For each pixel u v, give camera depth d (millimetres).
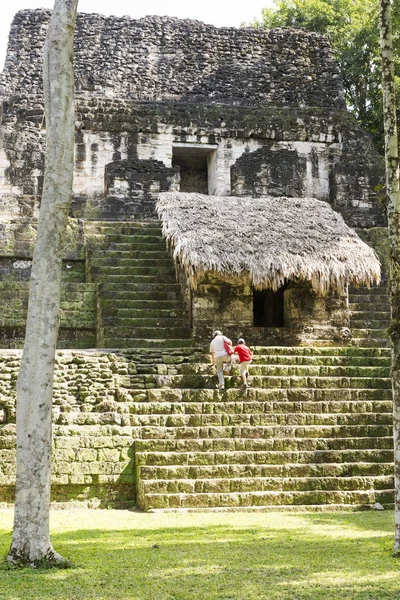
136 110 22219
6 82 22609
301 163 21469
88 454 11039
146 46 23906
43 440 7281
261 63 24516
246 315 15422
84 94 23047
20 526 7176
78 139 21750
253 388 12688
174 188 20500
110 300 16047
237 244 15219
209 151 22922
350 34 28312
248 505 10570
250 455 11250
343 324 15828
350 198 21688
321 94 24656
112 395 12297
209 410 12125
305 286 15766
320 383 13070
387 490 10961
